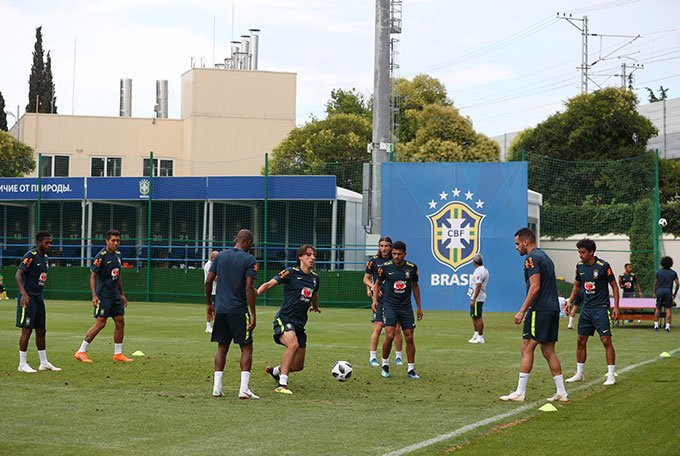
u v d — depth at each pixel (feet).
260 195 141.49
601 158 188.65
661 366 58.54
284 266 149.07
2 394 43.98
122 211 165.68
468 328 93.40
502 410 40.32
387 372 52.47
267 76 257.96
